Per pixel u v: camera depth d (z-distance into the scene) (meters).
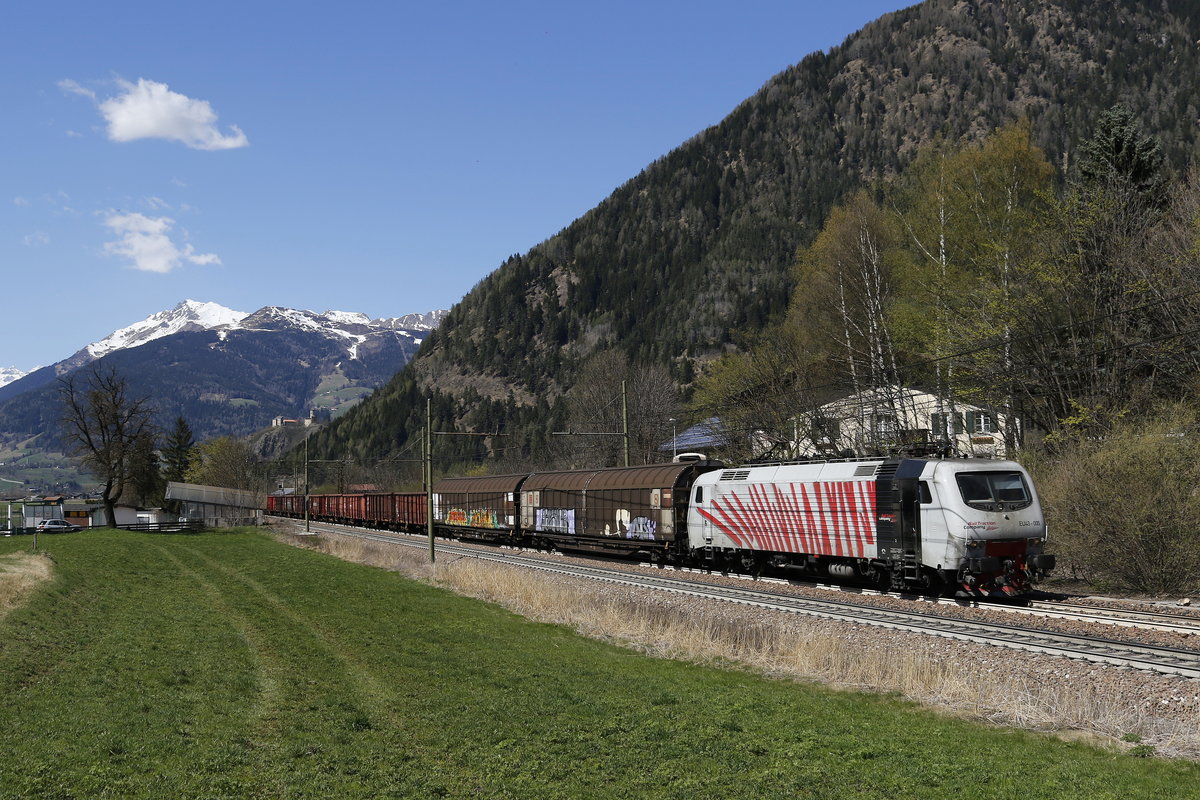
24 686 16.25
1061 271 34.41
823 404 47.12
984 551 24.06
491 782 10.62
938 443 27.28
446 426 169.12
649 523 37.78
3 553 50.25
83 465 83.38
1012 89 199.75
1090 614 20.91
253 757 11.64
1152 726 12.51
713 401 50.75
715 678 17.42
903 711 14.35
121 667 18.30
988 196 40.75
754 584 30.06
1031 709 13.43
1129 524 25.27
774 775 10.66
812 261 51.59
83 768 10.79
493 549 49.34
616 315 191.88
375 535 69.19
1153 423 27.69
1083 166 40.91
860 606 23.69
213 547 60.09
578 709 14.45
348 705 14.97
